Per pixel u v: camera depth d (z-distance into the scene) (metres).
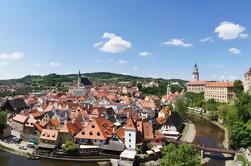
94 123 129.88
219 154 127.81
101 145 121.94
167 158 81.31
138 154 117.44
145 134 130.88
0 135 142.00
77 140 127.38
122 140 121.31
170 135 158.88
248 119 166.88
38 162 109.62
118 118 172.75
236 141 132.25
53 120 148.75
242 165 104.88
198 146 126.25
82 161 111.75
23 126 151.62
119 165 107.19
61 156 113.75
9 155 117.56
